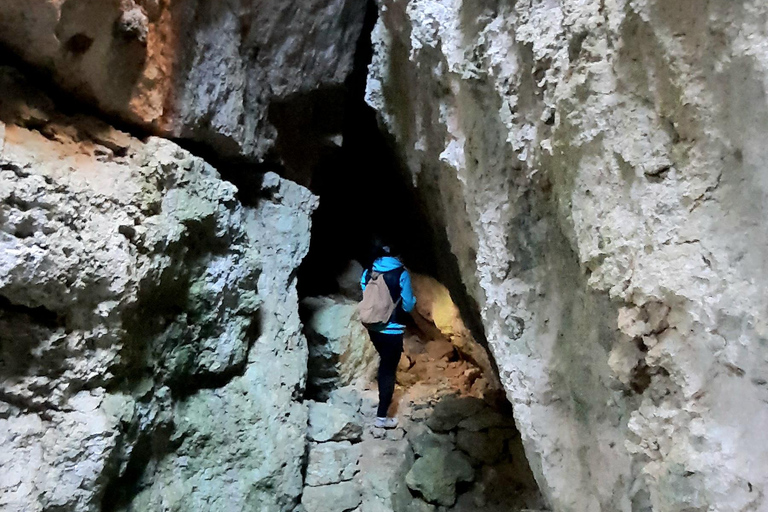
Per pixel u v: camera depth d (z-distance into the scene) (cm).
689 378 91
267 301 287
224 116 257
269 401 263
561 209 131
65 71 190
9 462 163
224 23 250
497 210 170
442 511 266
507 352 164
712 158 90
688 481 88
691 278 91
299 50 288
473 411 338
